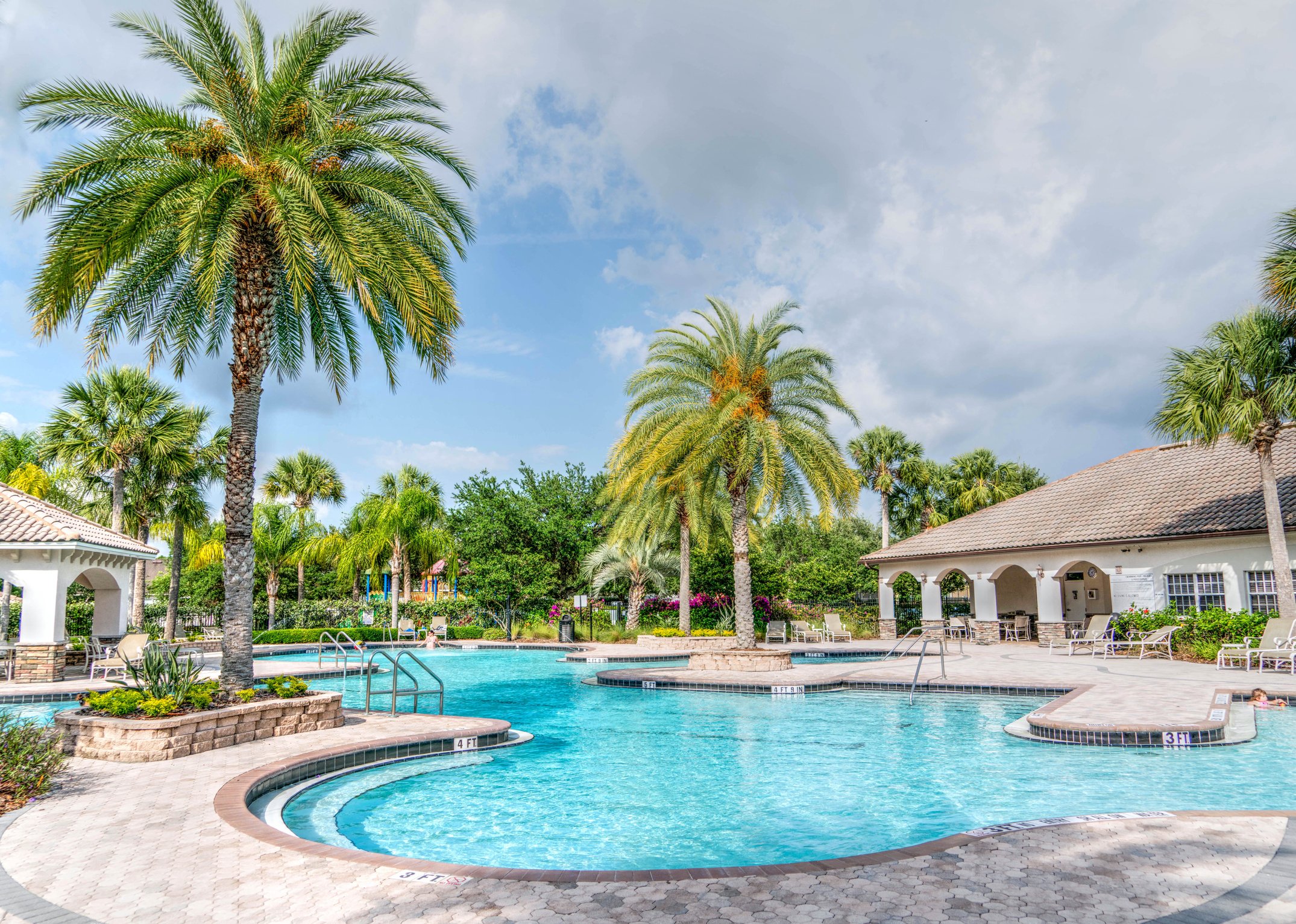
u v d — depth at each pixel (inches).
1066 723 383.6
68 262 385.1
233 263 456.8
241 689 402.6
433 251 495.2
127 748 317.7
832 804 286.5
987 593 1035.3
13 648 682.8
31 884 170.1
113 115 419.5
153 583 1759.4
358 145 463.5
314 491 1882.4
